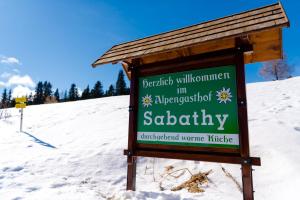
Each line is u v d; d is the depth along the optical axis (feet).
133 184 16.88
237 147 13.48
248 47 14.15
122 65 19.53
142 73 17.98
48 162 24.35
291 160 18.31
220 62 14.98
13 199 15.26
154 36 18.57
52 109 76.79
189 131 15.21
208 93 15.05
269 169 18.40
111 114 51.70
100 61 18.76
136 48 18.16
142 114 17.39
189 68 16.01
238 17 15.29
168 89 16.62
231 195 16.31
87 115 55.72
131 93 17.97
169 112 16.24
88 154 25.99
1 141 36.60
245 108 13.55
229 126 13.96
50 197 15.65
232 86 14.34
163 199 15.23
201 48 17.30
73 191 17.03
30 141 35.19
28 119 63.05
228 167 19.99
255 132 25.94
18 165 23.44
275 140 22.74
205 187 17.93
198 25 16.93
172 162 23.00
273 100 44.86
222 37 13.99
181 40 16.01
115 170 22.39
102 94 243.19
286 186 15.48
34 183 18.62
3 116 73.82
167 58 19.07
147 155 16.39
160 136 16.28
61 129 43.09
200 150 14.60
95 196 16.22
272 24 12.73
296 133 24.06
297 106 37.93
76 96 267.80
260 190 16.33
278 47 16.11
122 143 28.40
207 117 14.76
